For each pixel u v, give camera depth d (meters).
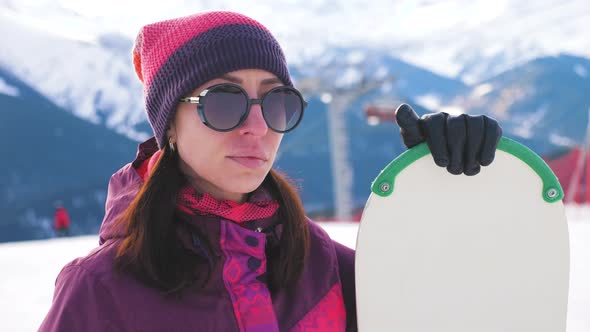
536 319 1.22
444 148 1.14
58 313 0.98
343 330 1.23
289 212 1.17
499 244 1.22
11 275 6.32
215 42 1.01
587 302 4.05
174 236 1.04
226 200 1.09
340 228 9.59
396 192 1.22
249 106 1.01
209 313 1.01
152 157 1.14
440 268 1.22
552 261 1.21
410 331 1.23
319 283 1.22
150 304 0.99
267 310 1.05
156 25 1.10
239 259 1.06
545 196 1.20
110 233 1.07
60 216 14.15
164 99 1.04
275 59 1.05
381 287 1.23
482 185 1.21
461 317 1.23
